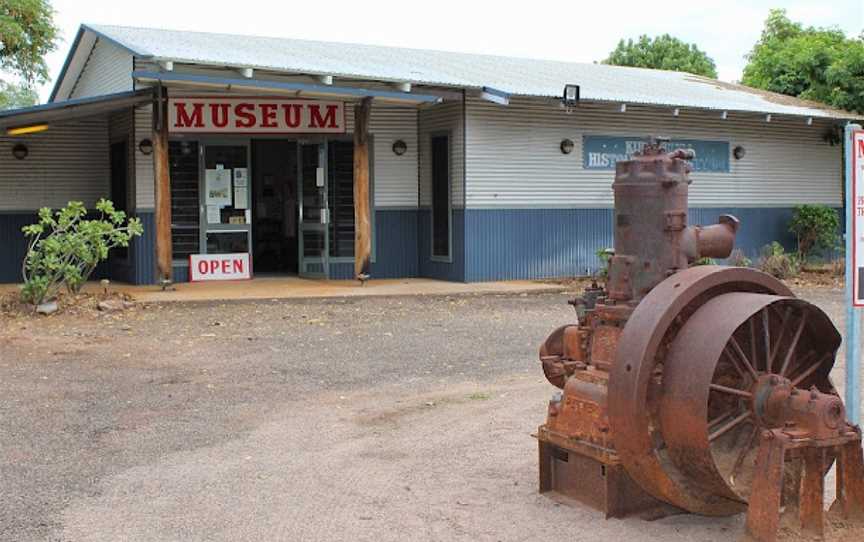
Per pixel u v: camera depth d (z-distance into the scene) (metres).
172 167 17.12
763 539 4.59
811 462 4.75
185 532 5.23
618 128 19.36
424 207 18.61
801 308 4.93
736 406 4.92
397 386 9.14
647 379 4.68
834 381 9.05
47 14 26.66
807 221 21.97
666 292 4.80
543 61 24.67
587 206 19.00
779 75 27.97
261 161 20.95
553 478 5.74
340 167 18.00
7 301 13.70
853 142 5.33
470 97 16.80
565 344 5.83
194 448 6.95
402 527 5.29
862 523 4.97
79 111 15.32
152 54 14.43
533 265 18.39
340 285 16.95
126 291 15.70
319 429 7.50
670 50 53.34
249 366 10.07
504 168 17.97
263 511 5.58
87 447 6.95
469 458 6.66
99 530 5.26
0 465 6.48
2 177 17.98
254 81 14.59
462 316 13.87
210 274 17.47
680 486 4.83
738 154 21.23
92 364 10.11
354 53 19.69
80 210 14.05
